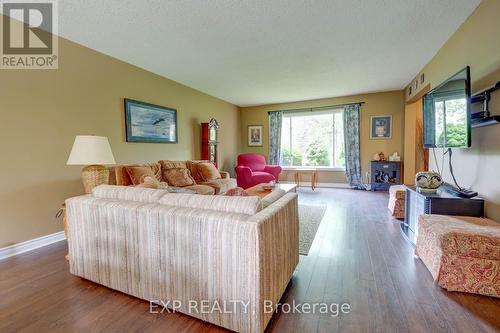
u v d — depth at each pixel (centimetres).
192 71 408
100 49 318
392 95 557
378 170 559
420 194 251
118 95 353
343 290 176
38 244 263
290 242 175
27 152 255
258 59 356
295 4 223
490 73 213
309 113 646
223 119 635
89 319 148
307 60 361
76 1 216
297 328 139
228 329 137
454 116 245
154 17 243
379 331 136
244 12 235
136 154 385
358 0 218
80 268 188
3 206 238
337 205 433
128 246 163
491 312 151
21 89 249
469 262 169
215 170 460
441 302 161
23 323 145
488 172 220
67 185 290
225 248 132
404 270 204
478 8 230
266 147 702
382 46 315
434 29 273
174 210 148
